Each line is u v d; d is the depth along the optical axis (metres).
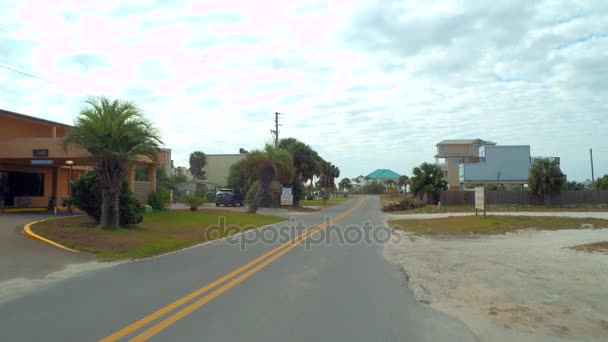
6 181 27.98
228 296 8.75
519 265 13.34
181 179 77.00
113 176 18.31
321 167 59.47
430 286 10.27
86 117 17.92
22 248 13.76
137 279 10.41
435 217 35.31
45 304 8.00
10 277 10.34
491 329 7.06
